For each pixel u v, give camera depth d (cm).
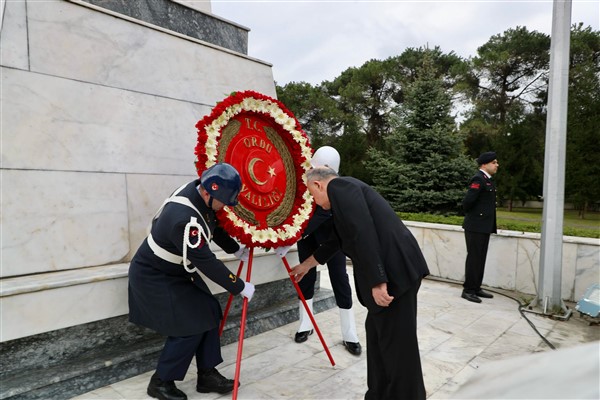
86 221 280
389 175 1020
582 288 450
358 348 306
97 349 259
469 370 283
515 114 2230
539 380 54
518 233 507
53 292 231
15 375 225
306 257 333
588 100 1858
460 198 948
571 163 1764
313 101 2583
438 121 1004
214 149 250
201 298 240
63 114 273
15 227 247
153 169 323
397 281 199
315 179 227
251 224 265
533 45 2319
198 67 364
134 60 316
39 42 265
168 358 228
